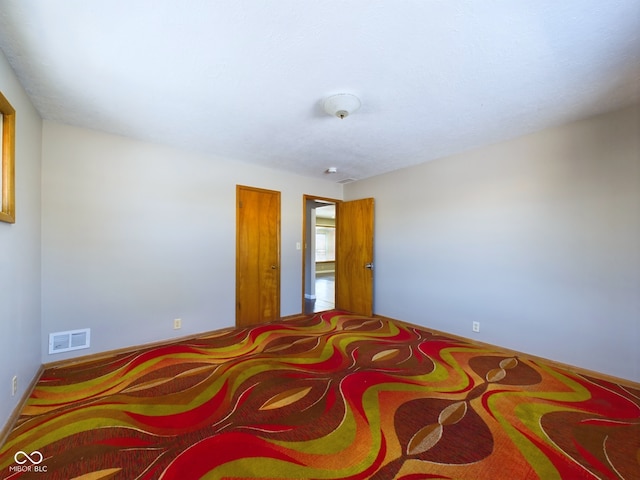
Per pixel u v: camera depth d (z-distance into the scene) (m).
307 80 2.03
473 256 3.49
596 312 2.61
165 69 1.90
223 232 3.88
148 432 1.80
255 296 4.23
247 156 3.78
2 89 1.73
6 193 1.86
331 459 1.60
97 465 1.54
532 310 3.01
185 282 3.55
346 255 5.15
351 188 5.22
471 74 1.96
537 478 1.48
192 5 1.39
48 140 2.69
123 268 3.11
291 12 1.43
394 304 4.46
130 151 3.14
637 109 2.40
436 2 1.37
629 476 1.50
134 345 3.18
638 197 2.41
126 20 1.48
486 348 3.30
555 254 2.85
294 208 4.68
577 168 2.71
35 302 2.45
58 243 2.73
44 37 1.59
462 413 2.03
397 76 1.98
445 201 3.78
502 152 3.23
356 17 1.46
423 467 1.55
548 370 2.72
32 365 2.36
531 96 2.26
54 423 1.88
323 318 4.59
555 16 1.46
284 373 2.64
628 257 2.46
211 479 1.46
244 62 1.83
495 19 1.48
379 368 2.76
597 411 2.06
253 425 1.88
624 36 1.59
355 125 2.79
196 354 3.06
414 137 3.10
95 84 2.08
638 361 2.40
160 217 3.35
